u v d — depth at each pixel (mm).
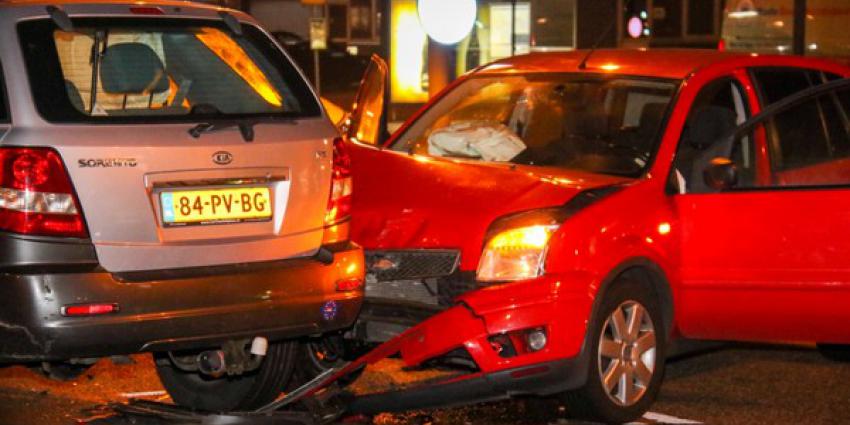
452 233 9359
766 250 9906
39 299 7812
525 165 10500
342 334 9703
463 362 9039
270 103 9016
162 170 8211
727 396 10609
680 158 10414
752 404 10367
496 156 10898
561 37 34938
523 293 8906
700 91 10617
